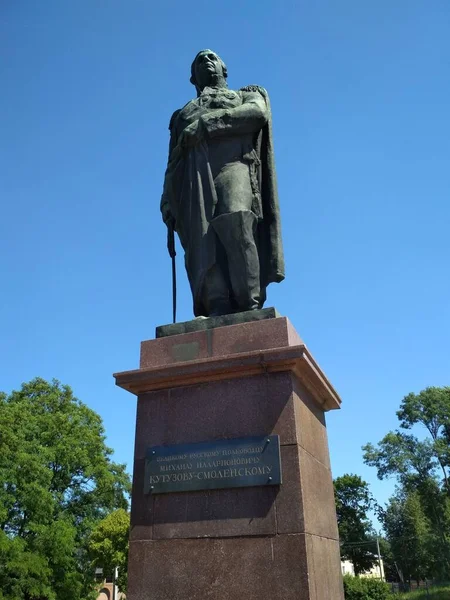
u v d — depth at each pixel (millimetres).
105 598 53812
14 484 27875
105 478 33344
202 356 5617
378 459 51969
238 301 6312
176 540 4828
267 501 4688
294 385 5145
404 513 56906
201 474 4969
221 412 5207
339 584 5273
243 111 6781
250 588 4434
